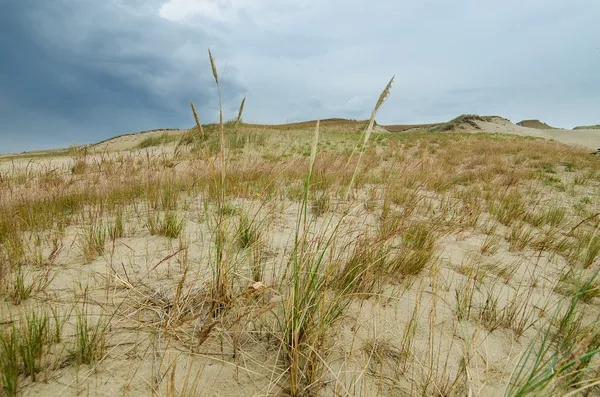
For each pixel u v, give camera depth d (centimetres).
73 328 137
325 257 209
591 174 837
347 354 135
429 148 1533
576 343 126
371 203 400
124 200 395
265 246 238
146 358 124
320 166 627
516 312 180
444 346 147
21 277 169
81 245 238
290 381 113
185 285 176
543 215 398
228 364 125
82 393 106
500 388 124
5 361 107
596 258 272
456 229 330
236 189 392
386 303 178
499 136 2706
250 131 1381
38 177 450
